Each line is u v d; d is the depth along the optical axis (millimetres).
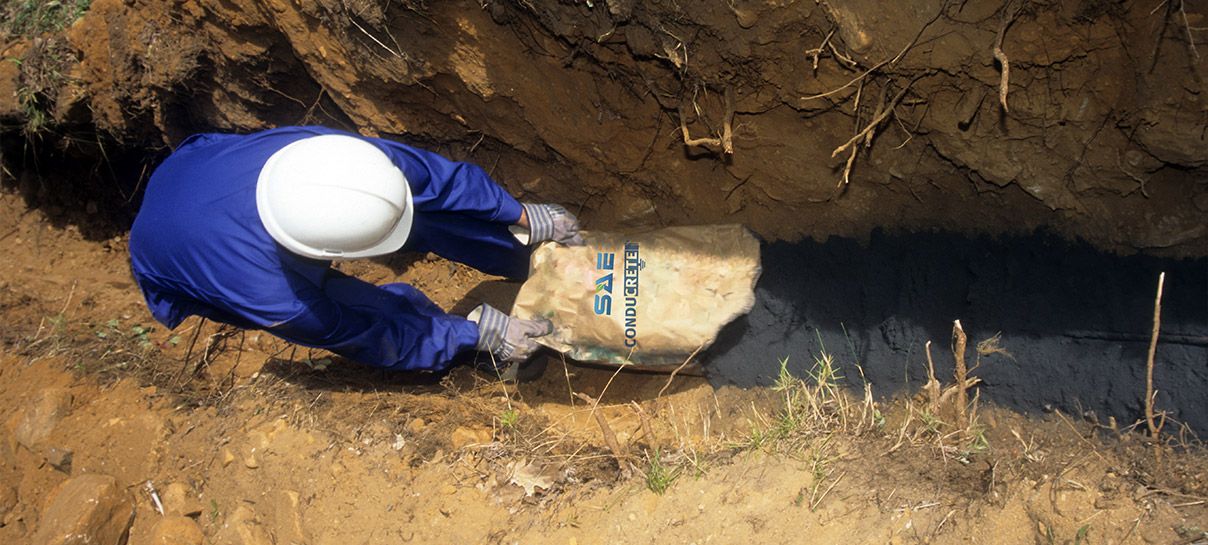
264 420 3080
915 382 2787
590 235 3154
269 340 3682
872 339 2875
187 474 3033
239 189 2438
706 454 2619
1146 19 2215
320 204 2330
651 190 3430
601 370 3346
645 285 3012
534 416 2992
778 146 3002
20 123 4141
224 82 3666
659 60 2854
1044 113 2510
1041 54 2375
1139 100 2354
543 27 2900
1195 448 2320
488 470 2691
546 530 2479
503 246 3232
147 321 3988
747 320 3041
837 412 2621
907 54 2477
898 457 2379
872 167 2910
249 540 2785
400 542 2592
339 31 3139
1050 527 2113
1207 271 2461
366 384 3256
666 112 3092
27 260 4383
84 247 4520
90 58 3832
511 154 3549
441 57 3109
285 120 3850
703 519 2344
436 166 2734
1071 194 2633
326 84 3447
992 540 2129
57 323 3846
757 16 2561
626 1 2648
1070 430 2514
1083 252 2645
